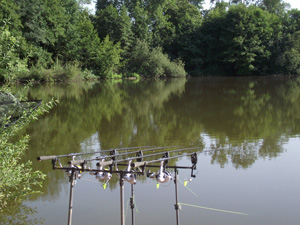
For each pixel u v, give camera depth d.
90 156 8.51
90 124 12.94
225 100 20.16
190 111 16.09
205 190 6.17
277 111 15.61
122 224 3.68
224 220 5.11
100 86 32.50
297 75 51.31
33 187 6.37
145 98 21.77
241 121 13.23
